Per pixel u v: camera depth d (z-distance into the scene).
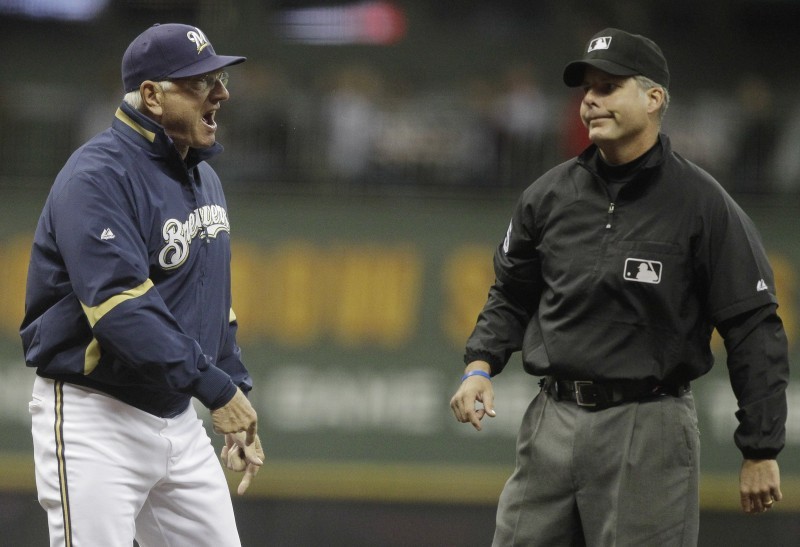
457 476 35.38
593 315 12.79
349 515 32.03
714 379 35.66
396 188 39.75
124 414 12.40
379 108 40.56
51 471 12.34
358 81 43.25
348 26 45.34
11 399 36.00
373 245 38.12
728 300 12.49
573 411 13.02
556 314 13.03
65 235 11.76
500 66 45.56
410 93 43.34
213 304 12.86
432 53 45.38
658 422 12.73
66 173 12.03
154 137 12.25
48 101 41.28
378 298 37.47
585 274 12.77
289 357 36.81
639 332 12.69
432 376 36.69
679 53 46.03
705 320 12.91
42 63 45.88
